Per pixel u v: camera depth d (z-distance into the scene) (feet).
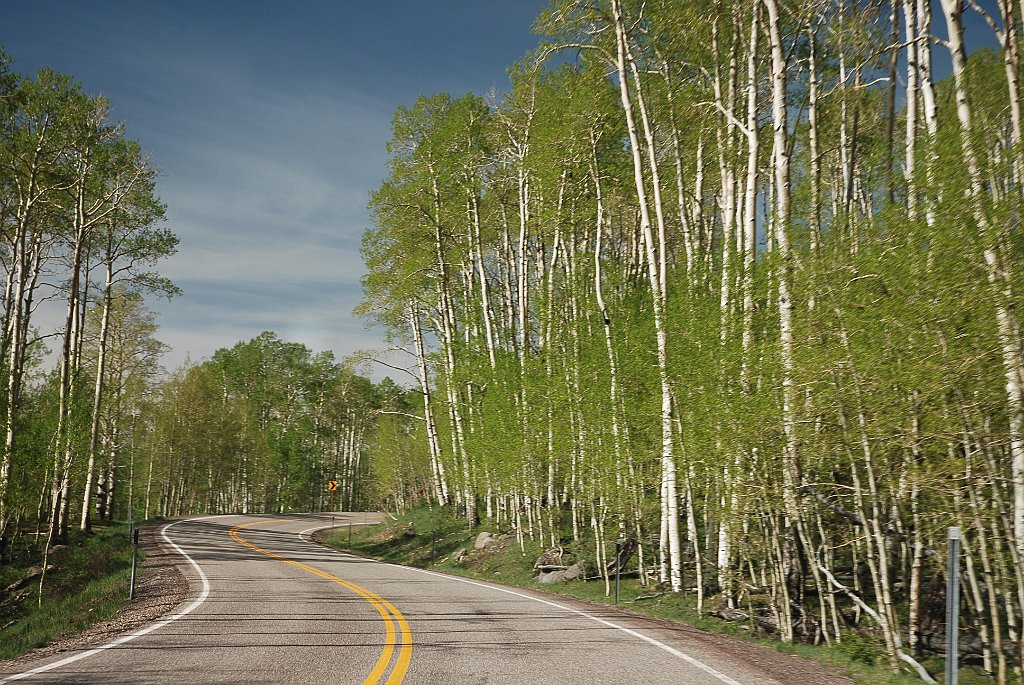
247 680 24.13
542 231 95.30
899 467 34.63
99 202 94.73
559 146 79.56
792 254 38.06
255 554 92.27
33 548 90.43
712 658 29.76
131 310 126.11
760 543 42.19
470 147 103.35
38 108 84.48
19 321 88.02
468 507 110.63
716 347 45.37
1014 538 28.99
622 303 75.10
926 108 41.19
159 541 104.27
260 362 254.06
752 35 52.85
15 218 93.86
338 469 269.03
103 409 127.75
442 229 110.42
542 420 80.94
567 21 67.67
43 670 25.99
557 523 87.35
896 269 30.99
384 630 35.86
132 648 30.58
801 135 67.21
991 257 28.22
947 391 30.94
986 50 57.11
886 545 37.35
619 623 40.63
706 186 87.04
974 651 33.45
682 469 50.16
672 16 62.90
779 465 39.63
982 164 28.66
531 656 29.07
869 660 33.68
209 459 202.49
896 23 53.26
